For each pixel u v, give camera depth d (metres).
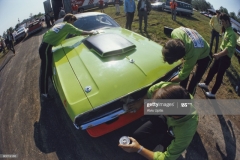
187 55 2.00
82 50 2.72
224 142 2.39
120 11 13.56
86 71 2.29
